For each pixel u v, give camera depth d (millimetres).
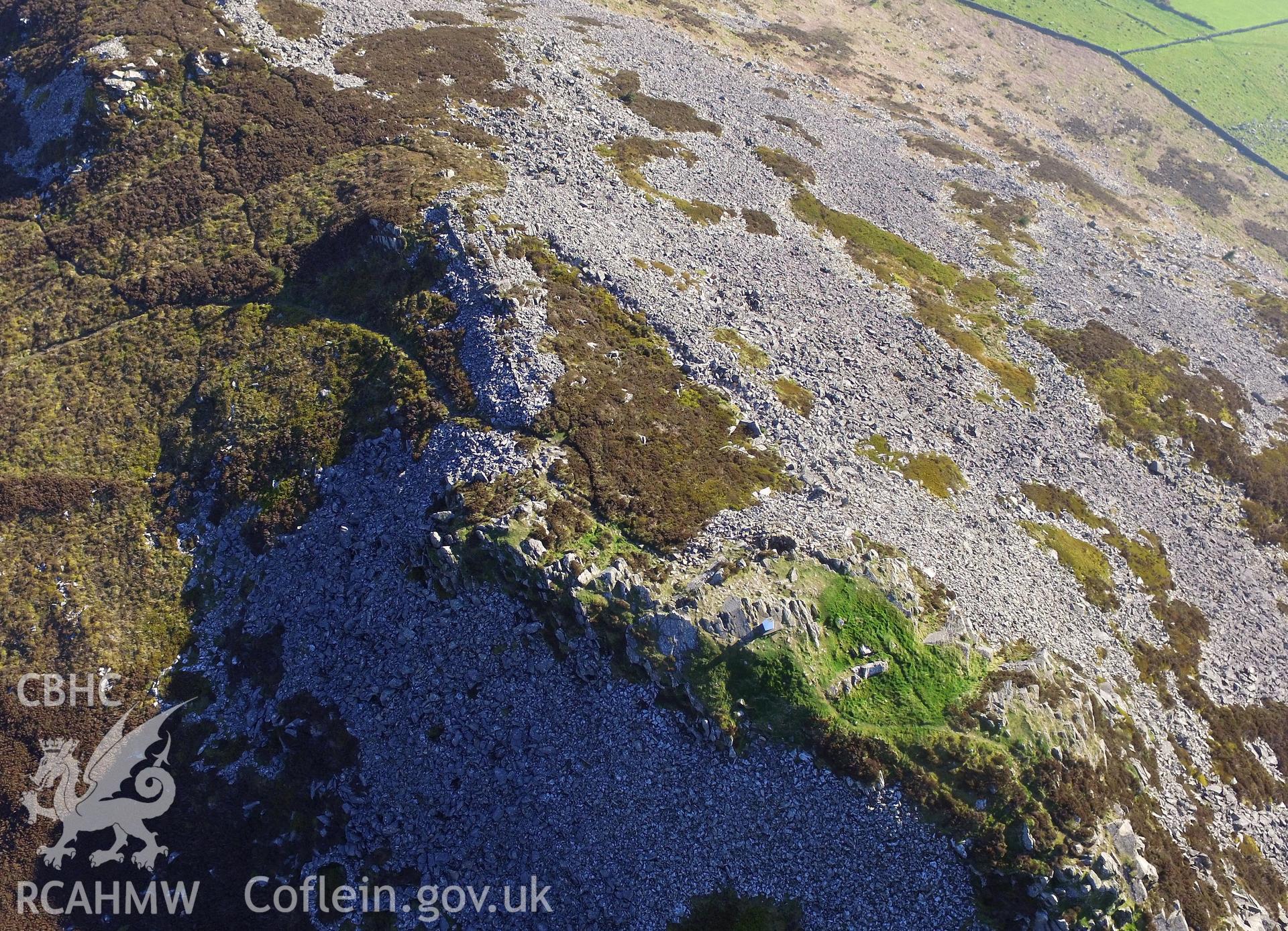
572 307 46500
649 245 55719
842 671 33062
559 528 35656
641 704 33062
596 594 33875
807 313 56500
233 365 46938
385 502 39188
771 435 44594
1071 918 29359
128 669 38656
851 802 31375
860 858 31062
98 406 46875
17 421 46250
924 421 51906
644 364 45531
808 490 41094
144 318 50406
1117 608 45625
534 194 54875
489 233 48531
